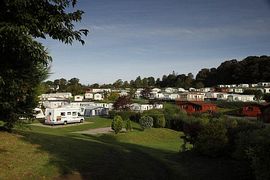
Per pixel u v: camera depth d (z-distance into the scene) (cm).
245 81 13262
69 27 812
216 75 15162
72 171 943
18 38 715
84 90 11569
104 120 4638
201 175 1049
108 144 1717
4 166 874
